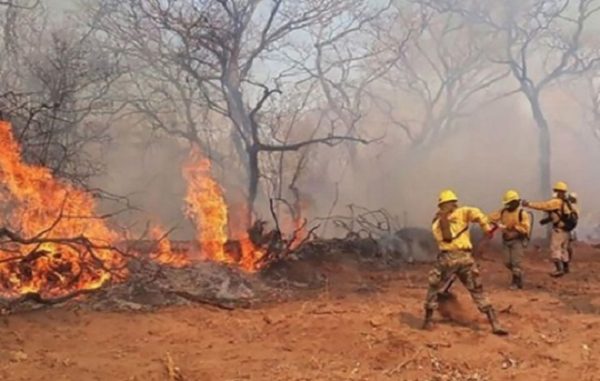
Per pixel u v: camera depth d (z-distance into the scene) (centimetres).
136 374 717
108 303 1054
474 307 1048
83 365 746
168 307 1063
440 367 746
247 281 1254
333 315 984
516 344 833
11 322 921
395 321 946
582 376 707
